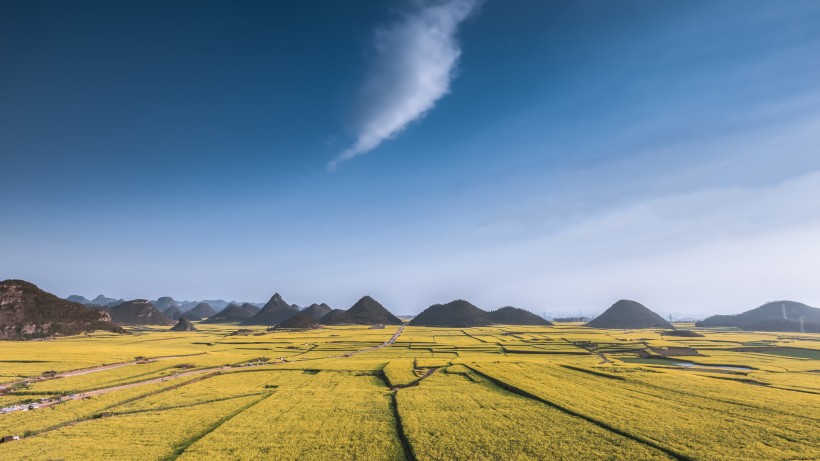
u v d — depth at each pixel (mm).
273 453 36812
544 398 56000
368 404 54906
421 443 38781
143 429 44344
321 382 72188
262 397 60438
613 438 40375
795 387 64250
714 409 50344
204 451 37094
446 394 60219
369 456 36531
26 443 39594
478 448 37781
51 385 65312
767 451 36406
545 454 36344
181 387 67750
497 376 73000
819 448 37250
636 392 60062
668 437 40062
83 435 42250
